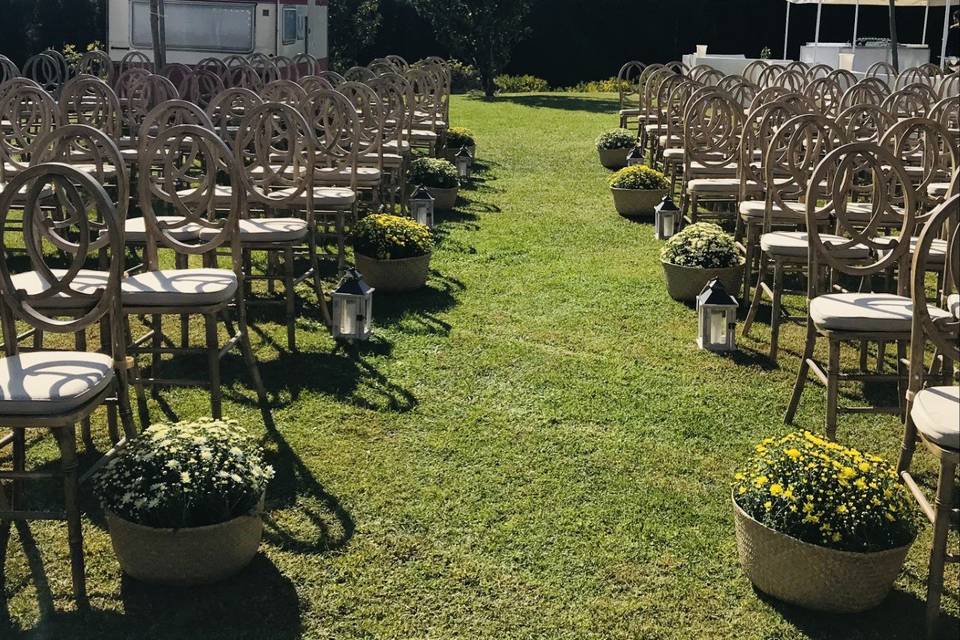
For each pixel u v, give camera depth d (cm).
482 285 524
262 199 443
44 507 288
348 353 416
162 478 248
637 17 2127
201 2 1180
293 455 321
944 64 1298
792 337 450
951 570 265
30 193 246
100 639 233
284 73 1143
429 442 333
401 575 259
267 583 255
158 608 244
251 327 448
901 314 305
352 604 247
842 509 239
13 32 1736
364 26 2012
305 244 528
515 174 895
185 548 244
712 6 2128
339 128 542
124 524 244
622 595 253
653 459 326
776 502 247
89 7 1744
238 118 823
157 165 738
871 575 237
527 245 617
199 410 354
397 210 708
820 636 238
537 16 2125
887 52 1409
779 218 468
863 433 349
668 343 438
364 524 282
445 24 1805
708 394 380
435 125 896
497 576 260
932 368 333
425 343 430
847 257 414
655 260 586
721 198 586
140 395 338
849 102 745
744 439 342
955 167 385
